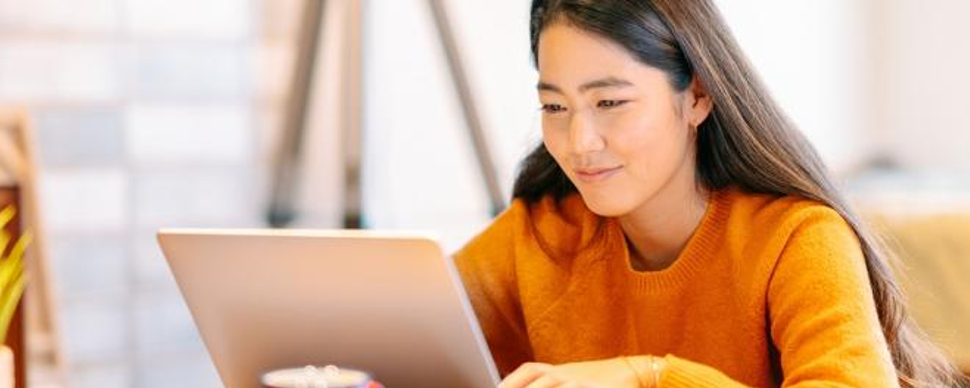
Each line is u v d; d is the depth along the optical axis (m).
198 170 3.45
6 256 1.62
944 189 4.12
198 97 3.43
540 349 1.55
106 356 3.29
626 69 1.30
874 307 1.30
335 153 3.68
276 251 1.18
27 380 1.56
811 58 4.29
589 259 1.53
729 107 1.38
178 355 3.46
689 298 1.46
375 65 3.76
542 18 1.34
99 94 3.23
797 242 1.35
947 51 4.15
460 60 3.46
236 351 1.29
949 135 4.15
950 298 2.04
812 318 1.28
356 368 1.21
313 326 1.21
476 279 1.62
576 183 1.37
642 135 1.32
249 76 3.54
